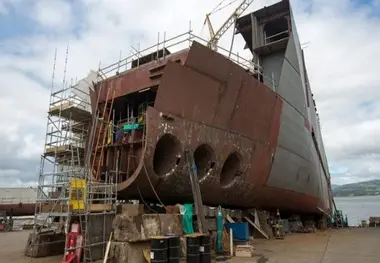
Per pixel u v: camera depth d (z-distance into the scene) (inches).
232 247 583.8
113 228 499.5
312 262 519.2
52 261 534.6
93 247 498.0
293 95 1014.4
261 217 929.5
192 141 648.4
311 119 1279.5
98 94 761.0
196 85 641.6
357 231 1282.0
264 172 843.4
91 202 545.3
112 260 470.0
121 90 708.7
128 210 513.0
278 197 961.5
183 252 509.4
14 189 2183.8
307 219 1379.2
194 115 651.5
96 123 709.3
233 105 721.0
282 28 1240.2
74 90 935.0
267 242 815.7
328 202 1706.4
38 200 628.1
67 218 502.0
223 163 722.2
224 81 685.9
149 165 588.1
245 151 772.6
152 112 584.7
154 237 434.3
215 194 743.1
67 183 561.3
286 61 1008.9
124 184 612.7
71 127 885.8
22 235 1075.3
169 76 599.8
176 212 564.4
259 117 802.8
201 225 566.6
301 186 1062.4
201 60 636.1
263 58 1170.6
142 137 639.8
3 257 583.2
